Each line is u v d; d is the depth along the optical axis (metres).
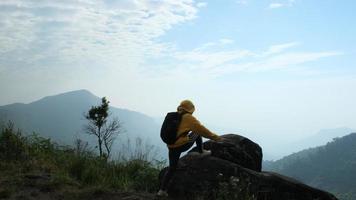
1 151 7.50
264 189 5.87
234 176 5.99
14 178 6.33
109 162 7.82
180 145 5.84
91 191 5.97
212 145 6.64
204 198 5.82
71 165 7.17
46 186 6.08
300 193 6.08
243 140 6.87
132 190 6.42
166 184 5.90
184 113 5.94
